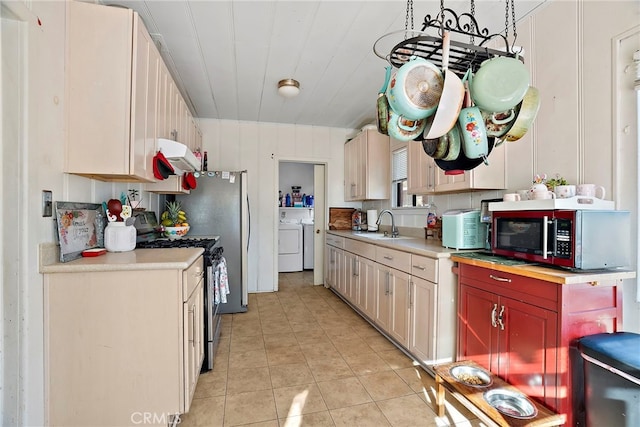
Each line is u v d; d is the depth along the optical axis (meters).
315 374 2.17
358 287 3.35
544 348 1.46
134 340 1.49
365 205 4.64
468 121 1.13
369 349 2.56
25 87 1.25
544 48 1.97
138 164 1.67
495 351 1.74
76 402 1.44
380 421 1.70
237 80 2.96
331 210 4.64
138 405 1.50
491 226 2.00
